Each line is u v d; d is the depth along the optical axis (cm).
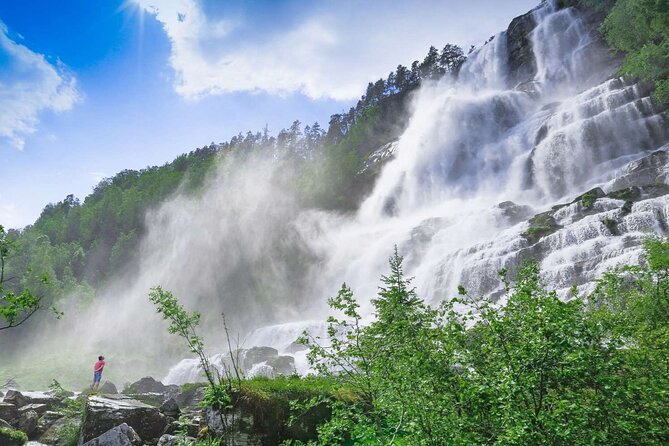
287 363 3300
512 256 3478
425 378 567
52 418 1745
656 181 3791
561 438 471
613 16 5772
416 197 7925
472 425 534
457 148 7788
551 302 529
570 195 4981
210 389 772
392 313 704
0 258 1143
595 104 5706
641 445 502
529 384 488
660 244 1327
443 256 4328
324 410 992
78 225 14462
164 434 1353
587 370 503
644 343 721
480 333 616
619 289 1183
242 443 959
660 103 4862
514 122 7519
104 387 2648
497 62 9950
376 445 610
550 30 8900
